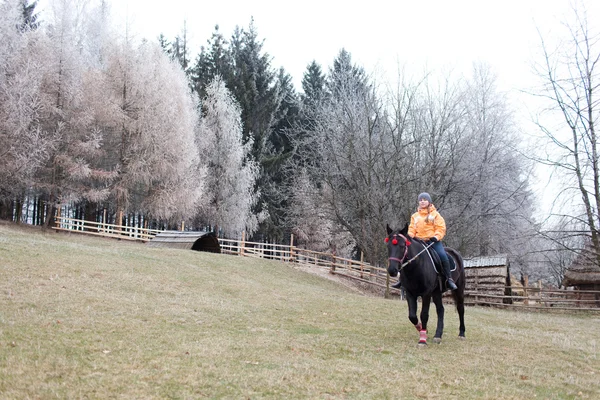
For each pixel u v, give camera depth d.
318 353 9.17
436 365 8.78
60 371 6.98
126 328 9.92
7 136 31.47
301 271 29.69
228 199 44.59
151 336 9.49
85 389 6.38
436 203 30.81
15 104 30.72
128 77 38.56
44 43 35.62
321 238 47.94
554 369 9.16
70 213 51.78
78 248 19.69
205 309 12.80
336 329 11.86
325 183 37.50
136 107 38.72
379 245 32.59
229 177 44.84
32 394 6.09
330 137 33.41
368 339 10.81
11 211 44.28
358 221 34.00
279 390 6.88
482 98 38.69
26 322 9.47
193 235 29.56
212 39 53.06
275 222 49.47
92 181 39.47
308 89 54.81
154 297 13.71
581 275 29.78
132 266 17.88
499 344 11.25
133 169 37.75
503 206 34.78
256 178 47.47
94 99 37.06
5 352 7.56
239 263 25.36
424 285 10.10
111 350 8.27
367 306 16.30
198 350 8.68
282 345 9.59
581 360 10.19
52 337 8.69
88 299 12.13
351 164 31.83
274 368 7.90
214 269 21.45
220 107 45.50
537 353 10.55
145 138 37.94
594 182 22.88
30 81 31.59
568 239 27.91
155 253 22.89
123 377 6.94
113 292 13.48
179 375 7.18
